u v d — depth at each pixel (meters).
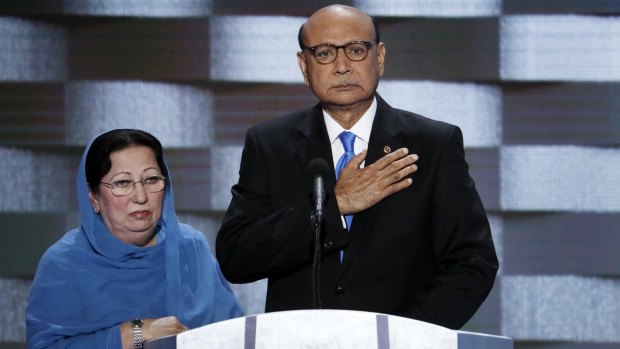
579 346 16.20
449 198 9.63
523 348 16.20
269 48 16.39
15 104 16.39
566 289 16.23
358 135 10.01
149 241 10.51
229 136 16.38
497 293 16.23
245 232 9.61
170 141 16.39
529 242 16.27
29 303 10.16
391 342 6.61
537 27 16.27
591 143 16.23
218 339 6.72
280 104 16.38
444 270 9.49
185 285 10.45
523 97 16.27
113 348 9.49
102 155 9.92
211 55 16.39
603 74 16.25
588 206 16.25
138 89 16.39
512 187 16.25
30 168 16.41
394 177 9.23
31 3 16.42
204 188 16.38
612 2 16.23
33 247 16.38
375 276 9.52
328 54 9.66
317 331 6.61
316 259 8.22
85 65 16.41
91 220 10.17
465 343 6.80
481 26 16.28
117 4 16.42
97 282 10.18
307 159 9.88
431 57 16.30
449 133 9.94
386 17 16.33
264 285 16.39
